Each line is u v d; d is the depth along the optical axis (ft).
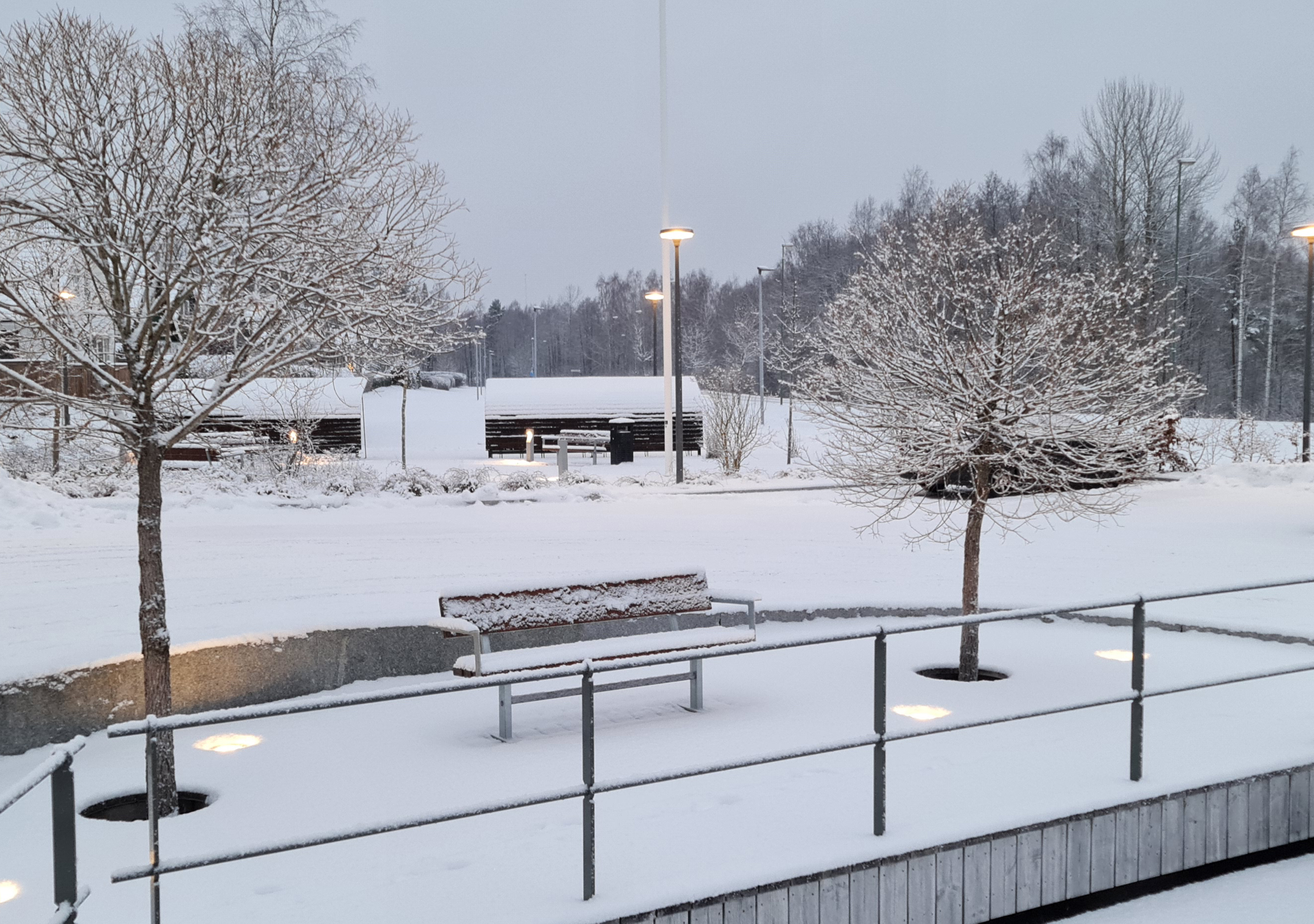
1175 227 151.64
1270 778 19.97
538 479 72.23
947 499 62.34
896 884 16.11
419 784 19.95
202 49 18.79
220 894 14.83
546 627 24.48
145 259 18.15
